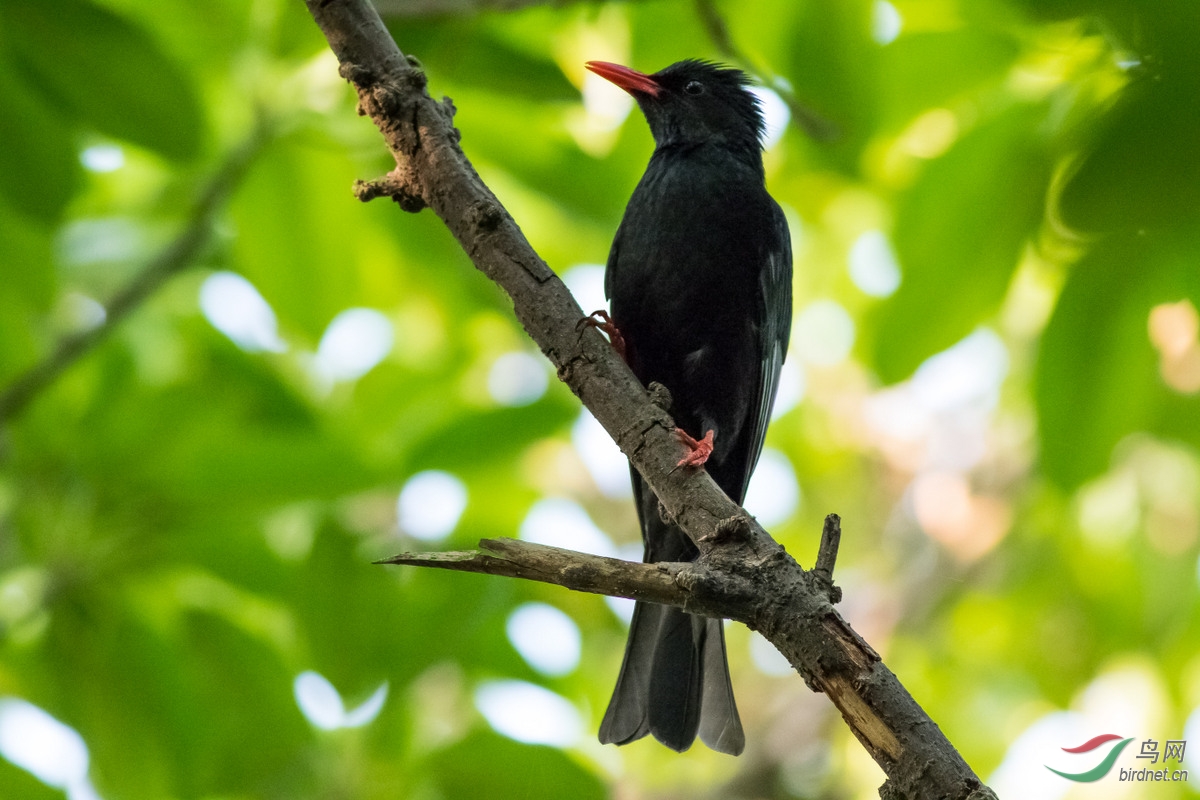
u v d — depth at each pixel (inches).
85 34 298.0
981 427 767.7
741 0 347.9
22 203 315.6
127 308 402.3
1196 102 182.1
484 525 412.2
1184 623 570.6
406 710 385.7
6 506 384.8
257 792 370.6
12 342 392.8
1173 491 564.4
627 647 336.8
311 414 398.9
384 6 350.6
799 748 699.4
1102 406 260.4
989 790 188.4
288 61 359.6
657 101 435.8
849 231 532.4
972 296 280.5
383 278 450.6
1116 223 193.0
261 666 374.3
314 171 376.2
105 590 362.6
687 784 718.5
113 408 368.5
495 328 538.3
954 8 290.5
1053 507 332.8
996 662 686.5
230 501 361.7
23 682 375.6
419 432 406.0
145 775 368.2
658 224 390.3
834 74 327.0
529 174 395.9
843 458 824.9
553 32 418.9
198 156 313.4
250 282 381.7
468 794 367.6
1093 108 217.9
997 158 271.4
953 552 733.3
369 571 385.7
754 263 391.5
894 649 719.7
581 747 451.2
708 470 409.1
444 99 275.4
